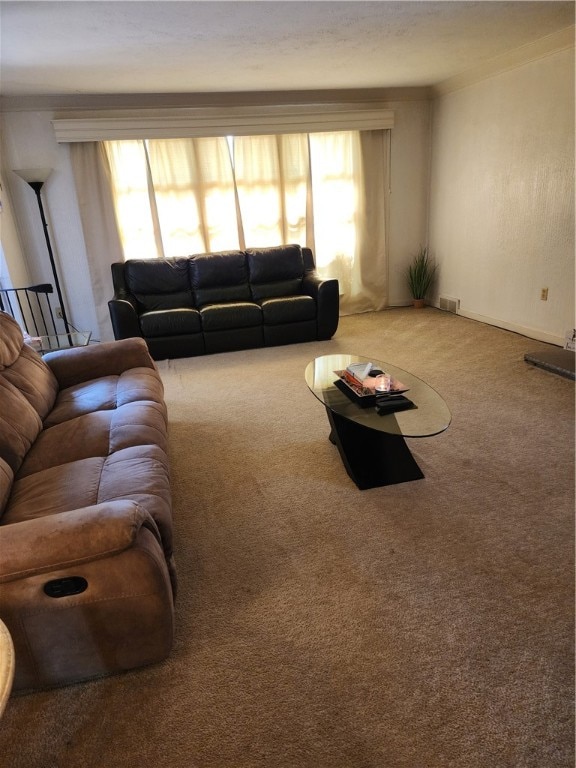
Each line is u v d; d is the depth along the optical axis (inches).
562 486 84.8
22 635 49.0
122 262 184.4
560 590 63.2
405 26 117.7
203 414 122.8
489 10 111.4
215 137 185.8
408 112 203.2
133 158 182.5
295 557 71.4
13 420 76.0
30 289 151.6
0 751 47.6
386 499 84.0
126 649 53.1
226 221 196.7
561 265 149.3
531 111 150.7
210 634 59.2
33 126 173.3
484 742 46.2
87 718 50.1
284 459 99.3
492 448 98.0
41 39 110.0
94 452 74.4
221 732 48.3
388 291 225.8
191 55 129.3
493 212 174.6
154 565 50.4
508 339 165.9
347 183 205.0
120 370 111.1
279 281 188.7
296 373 147.9
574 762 44.3
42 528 47.7
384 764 44.9
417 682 52.1
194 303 182.7
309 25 111.9
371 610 61.6
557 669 52.8
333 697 51.1
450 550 71.2
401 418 79.7
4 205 169.3
